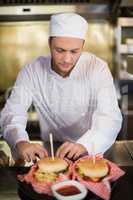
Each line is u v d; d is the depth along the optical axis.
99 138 1.62
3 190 1.29
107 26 3.33
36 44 3.37
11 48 3.38
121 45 3.25
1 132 1.83
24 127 1.78
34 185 1.23
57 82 1.96
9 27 3.30
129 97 3.26
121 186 1.31
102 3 2.99
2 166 1.48
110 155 1.62
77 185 1.22
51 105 2.03
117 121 1.75
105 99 1.84
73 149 1.49
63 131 2.11
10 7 2.95
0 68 3.43
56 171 1.29
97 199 1.19
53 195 1.19
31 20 3.27
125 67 3.40
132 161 1.55
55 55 1.63
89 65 1.98
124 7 3.04
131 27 3.32
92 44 3.39
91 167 1.30
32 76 2.02
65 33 1.56
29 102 2.04
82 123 2.06
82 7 2.97
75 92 1.98
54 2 3.08
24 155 1.49
